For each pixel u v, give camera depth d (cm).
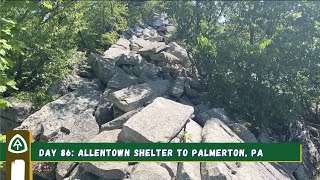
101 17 3725
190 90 2569
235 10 3206
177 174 1556
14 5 947
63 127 1928
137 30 4544
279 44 2652
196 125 2000
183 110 1967
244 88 2517
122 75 2509
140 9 5194
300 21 2938
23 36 2166
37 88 2356
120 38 3788
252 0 3030
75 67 2802
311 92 2541
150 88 2270
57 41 2592
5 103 1086
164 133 1733
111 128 1902
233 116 2503
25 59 2381
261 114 2392
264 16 2948
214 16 3400
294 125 2481
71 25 2798
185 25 3403
